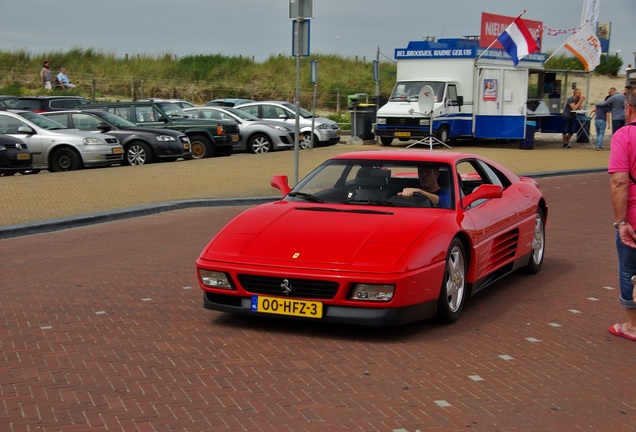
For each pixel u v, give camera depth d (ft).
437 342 19.65
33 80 144.25
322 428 14.20
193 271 27.96
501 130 84.38
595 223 39.83
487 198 23.13
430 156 24.11
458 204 22.50
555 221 40.47
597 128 84.94
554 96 94.07
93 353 18.61
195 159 69.05
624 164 18.56
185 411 14.99
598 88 157.58
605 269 29.09
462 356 18.56
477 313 22.61
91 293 24.66
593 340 20.06
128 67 156.66
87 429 14.14
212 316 21.93
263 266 19.62
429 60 85.71
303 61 166.50
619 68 170.91
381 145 86.99
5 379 16.80
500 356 18.60
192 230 36.73
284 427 14.23
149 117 75.31
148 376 16.98
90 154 62.80
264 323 21.17
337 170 24.08
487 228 23.17
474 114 84.58
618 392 16.30
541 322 21.74
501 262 24.80
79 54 159.53
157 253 31.27
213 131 74.95
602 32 123.03
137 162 67.87
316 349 18.97
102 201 43.75
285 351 18.79
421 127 80.79
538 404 15.53
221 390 16.14
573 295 25.04
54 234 35.76
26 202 43.09
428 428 14.24
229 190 48.78
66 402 15.46
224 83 151.94
